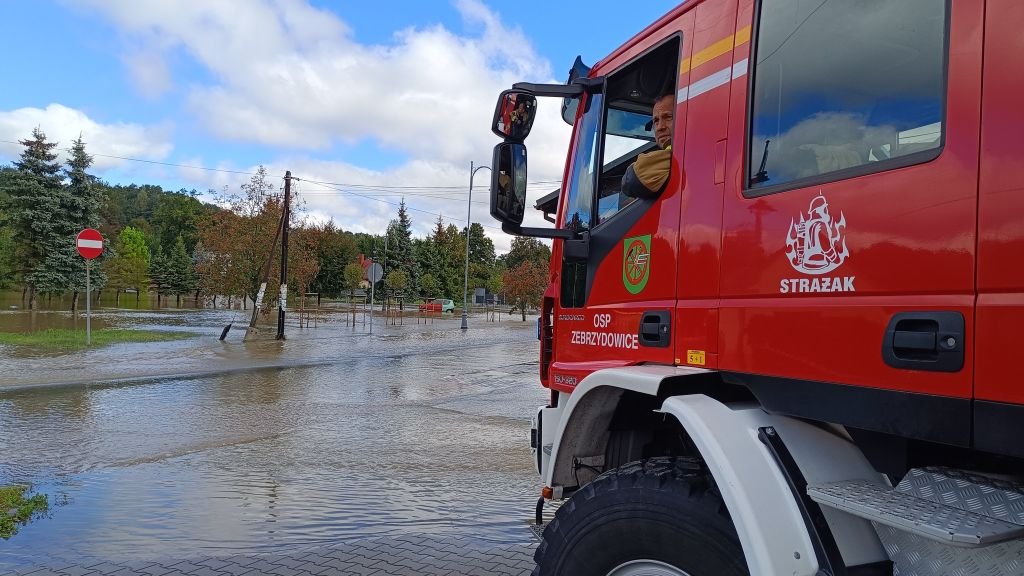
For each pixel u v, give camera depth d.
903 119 1.83
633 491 2.34
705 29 2.61
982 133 1.61
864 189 1.88
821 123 2.07
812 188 2.04
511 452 7.64
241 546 4.66
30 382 12.06
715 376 2.41
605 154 3.24
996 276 1.56
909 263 1.75
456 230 77.38
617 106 3.28
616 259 2.98
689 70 2.65
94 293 52.44
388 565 4.35
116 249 56.44
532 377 14.41
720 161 2.43
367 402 10.99
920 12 1.81
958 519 1.62
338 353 18.45
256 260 26.30
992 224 1.57
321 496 5.84
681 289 2.55
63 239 33.25
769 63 2.29
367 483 6.28
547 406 3.60
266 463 6.97
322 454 7.41
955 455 1.91
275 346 19.78
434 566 4.34
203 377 13.46
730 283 2.31
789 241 2.10
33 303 33.91
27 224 33.59
